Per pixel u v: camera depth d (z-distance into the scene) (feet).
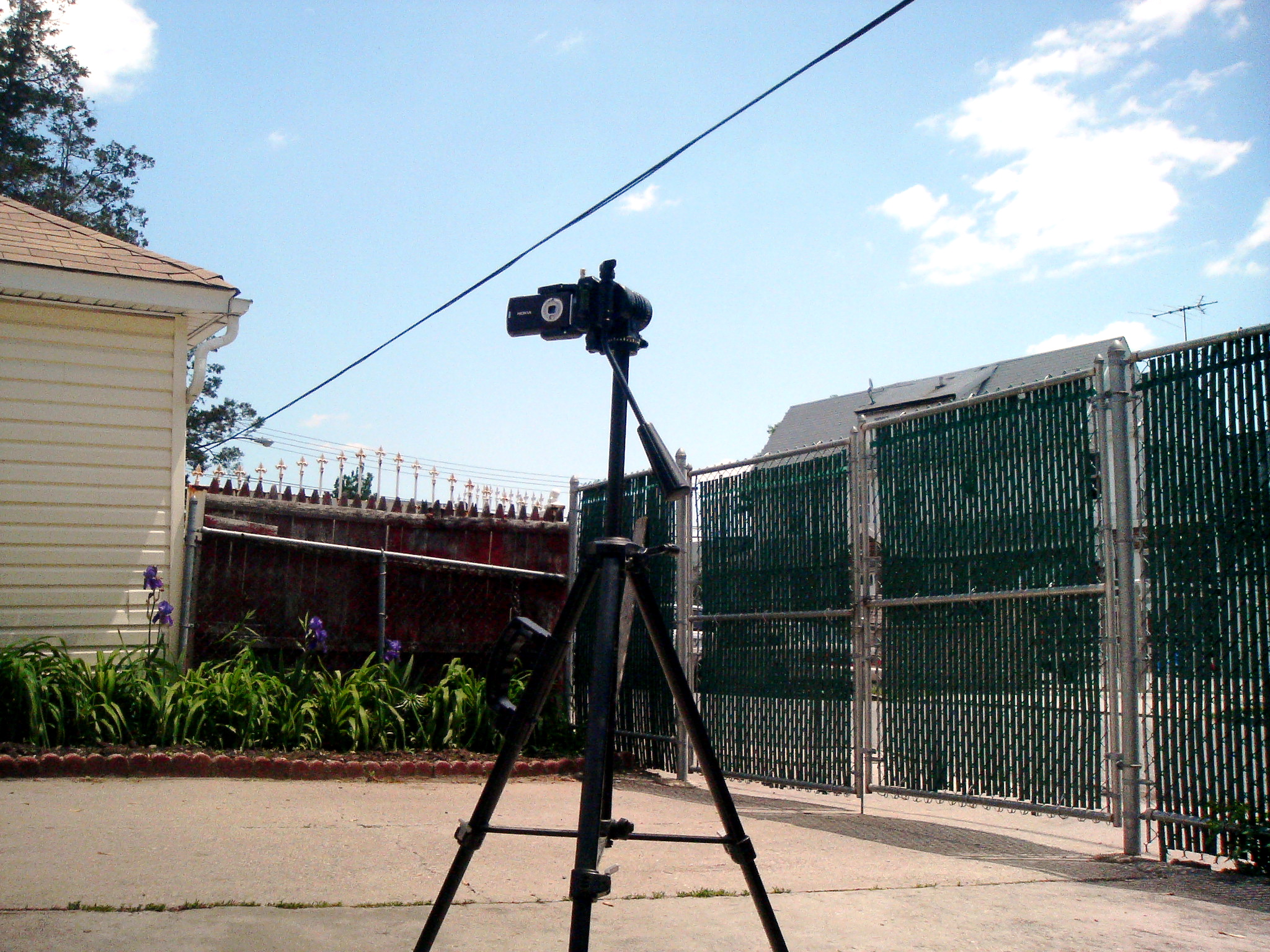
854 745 20.51
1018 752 17.26
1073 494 16.65
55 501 24.36
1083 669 16.28
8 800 16.17
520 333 8.23
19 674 19.99
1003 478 17.89
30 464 24.21
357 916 10.54
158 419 25.64
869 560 20.57
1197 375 14.89
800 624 22.15
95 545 24.63
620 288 7.97
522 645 7.53
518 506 30.17
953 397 94.12
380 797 18.72
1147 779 15.35
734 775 23.58
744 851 7.30
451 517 28.81
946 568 18.81
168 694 21.15
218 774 19.89
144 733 20.88
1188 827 14.58
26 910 10.23
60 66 94.27
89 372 25.03
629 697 27.14
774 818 18.98
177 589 25.27
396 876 12.41
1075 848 16.69
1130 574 15.52
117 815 15.33
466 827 7.29
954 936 10.60
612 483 7.68
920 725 19.15
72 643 24.07
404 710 24.13
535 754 24.41
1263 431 14.01
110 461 25.02
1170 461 15.20
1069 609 16.58
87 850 12.94
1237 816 13.88
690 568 25.31
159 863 12.44
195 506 25.36
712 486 25.16
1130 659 15.42
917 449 19.70
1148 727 15.53
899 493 19.99
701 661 24.76
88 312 25.12
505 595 29.19
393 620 27.55
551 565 30.17
